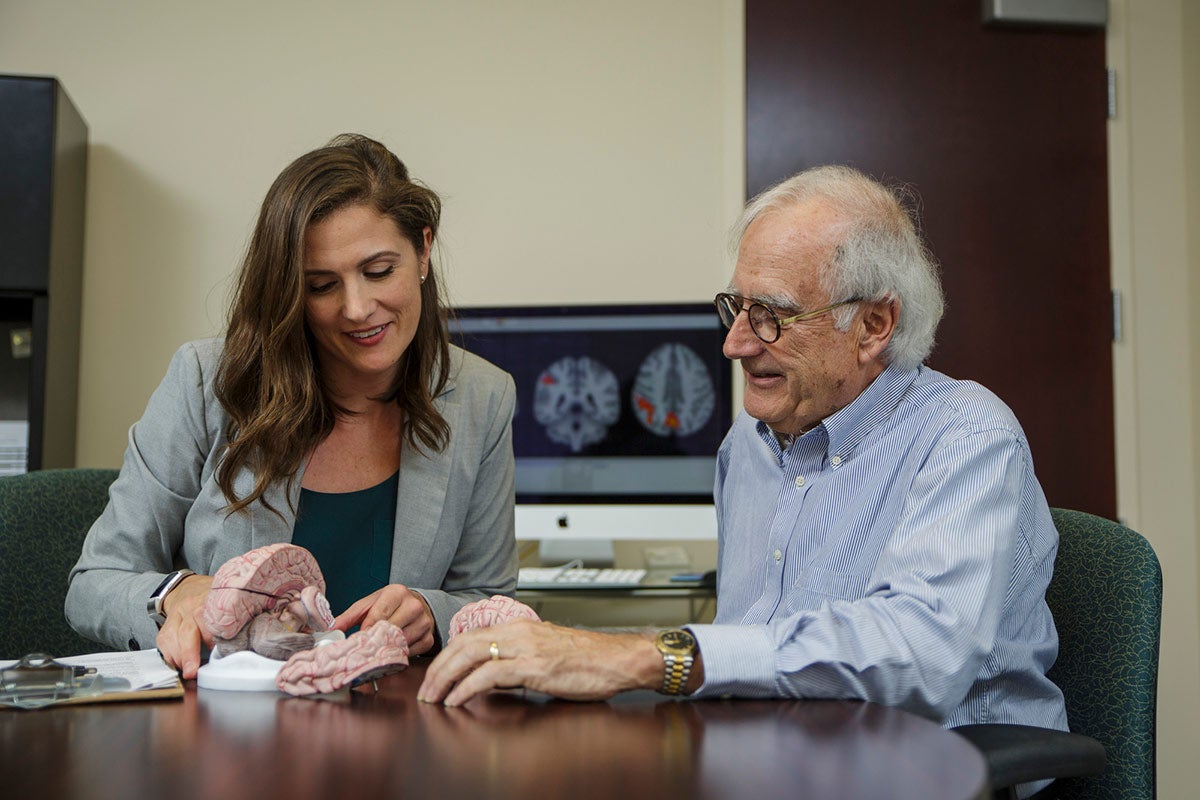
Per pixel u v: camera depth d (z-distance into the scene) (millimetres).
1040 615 1323
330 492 1510
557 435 2666
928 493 1231
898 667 1080
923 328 1352
